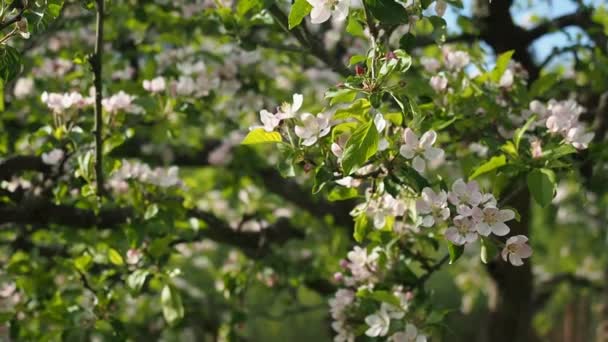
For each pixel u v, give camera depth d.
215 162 5.96
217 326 6.45
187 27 4.88
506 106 3.90
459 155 4.17
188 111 4.39
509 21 5.12
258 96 5.35
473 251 7.70
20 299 4.58
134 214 4.35
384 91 2.63
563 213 8.48
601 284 8.91
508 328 6.47
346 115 2.71
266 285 5.77
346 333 3.75
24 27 2.90
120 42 5.57
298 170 5.87
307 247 5.93
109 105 4.02
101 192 3.84
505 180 3.25
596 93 4.95
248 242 5.58
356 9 3.04
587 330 11.96
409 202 3.04
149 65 4.98
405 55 2.62
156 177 4.11
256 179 6.05
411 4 2.96
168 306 4.11
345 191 3.15
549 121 3.31
